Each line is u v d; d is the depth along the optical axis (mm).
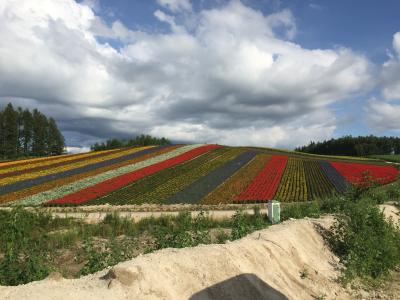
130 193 38906
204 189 40781
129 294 6332
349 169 57031
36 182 44531
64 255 12312
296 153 83125
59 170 52031
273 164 58469
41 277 8164
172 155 63875
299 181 46438
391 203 19984
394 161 78938
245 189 40938
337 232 12539
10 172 50938
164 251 8312
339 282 10180
